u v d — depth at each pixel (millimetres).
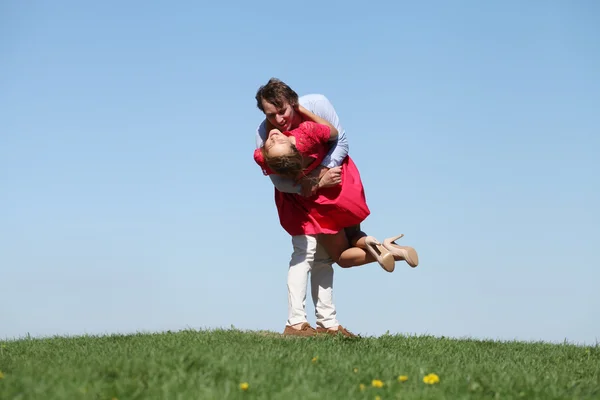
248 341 8062
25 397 4797
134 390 4957
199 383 5141
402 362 6570
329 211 8477
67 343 8805
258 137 8508
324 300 9180
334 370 5957
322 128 7961
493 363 7316
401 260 8766
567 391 5684
